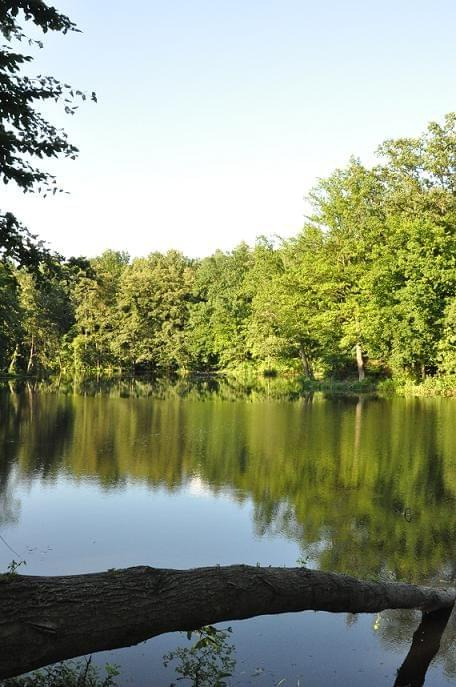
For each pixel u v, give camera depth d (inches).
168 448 577.0
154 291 2231.8
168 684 165.8
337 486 426.3
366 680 171.0
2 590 118.0
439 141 1453.0
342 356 1528.1
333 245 1473.9
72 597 123.6
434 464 500.1
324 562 275.0
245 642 194.2
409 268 1274.6
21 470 469.1
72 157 252.4
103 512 357.4
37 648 116.5
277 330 1724.9
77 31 247.6
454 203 1417.3
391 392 1278.3
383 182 1552.7
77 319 2180.1
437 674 175.6
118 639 127.6
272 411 901.8
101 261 2723.9
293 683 168.1
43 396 1151.0
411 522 341.1
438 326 1278.3
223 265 2299.5
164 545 298.4
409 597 184.4
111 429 701.3
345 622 209.3
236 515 352.8
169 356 2145.7
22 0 235.3
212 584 140.7
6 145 236.1
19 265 253.0
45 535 312.5
